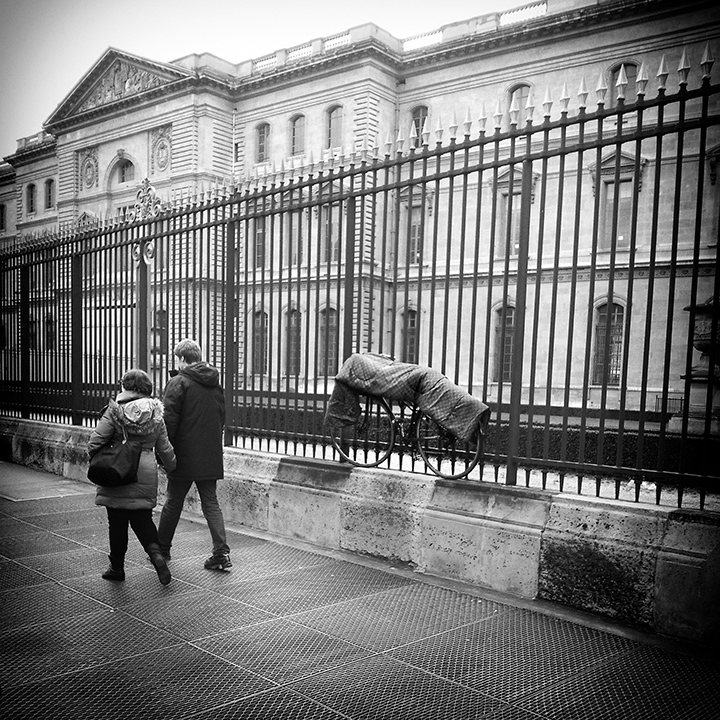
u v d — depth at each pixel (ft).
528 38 99.60
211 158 128.57
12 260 39.99
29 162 173.06
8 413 41.11
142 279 29.89
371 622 15.33
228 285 25.94
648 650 13.94
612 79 93.09
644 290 78.59
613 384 79.20
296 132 123.85
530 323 84.74
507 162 18.03
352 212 21.45
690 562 14.43
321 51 120.37
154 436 17.89
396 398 19.94
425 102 111.55
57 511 26.05
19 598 16.66
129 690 12.00
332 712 11.35
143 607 16.12
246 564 19.60
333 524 21.31
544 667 13.12
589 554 15.92
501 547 17.44
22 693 11.84
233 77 131.23
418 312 19.90
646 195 80.38
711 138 77.71
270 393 24.27
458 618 15.58
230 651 13.70
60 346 35.58
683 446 15.24
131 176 145.18
